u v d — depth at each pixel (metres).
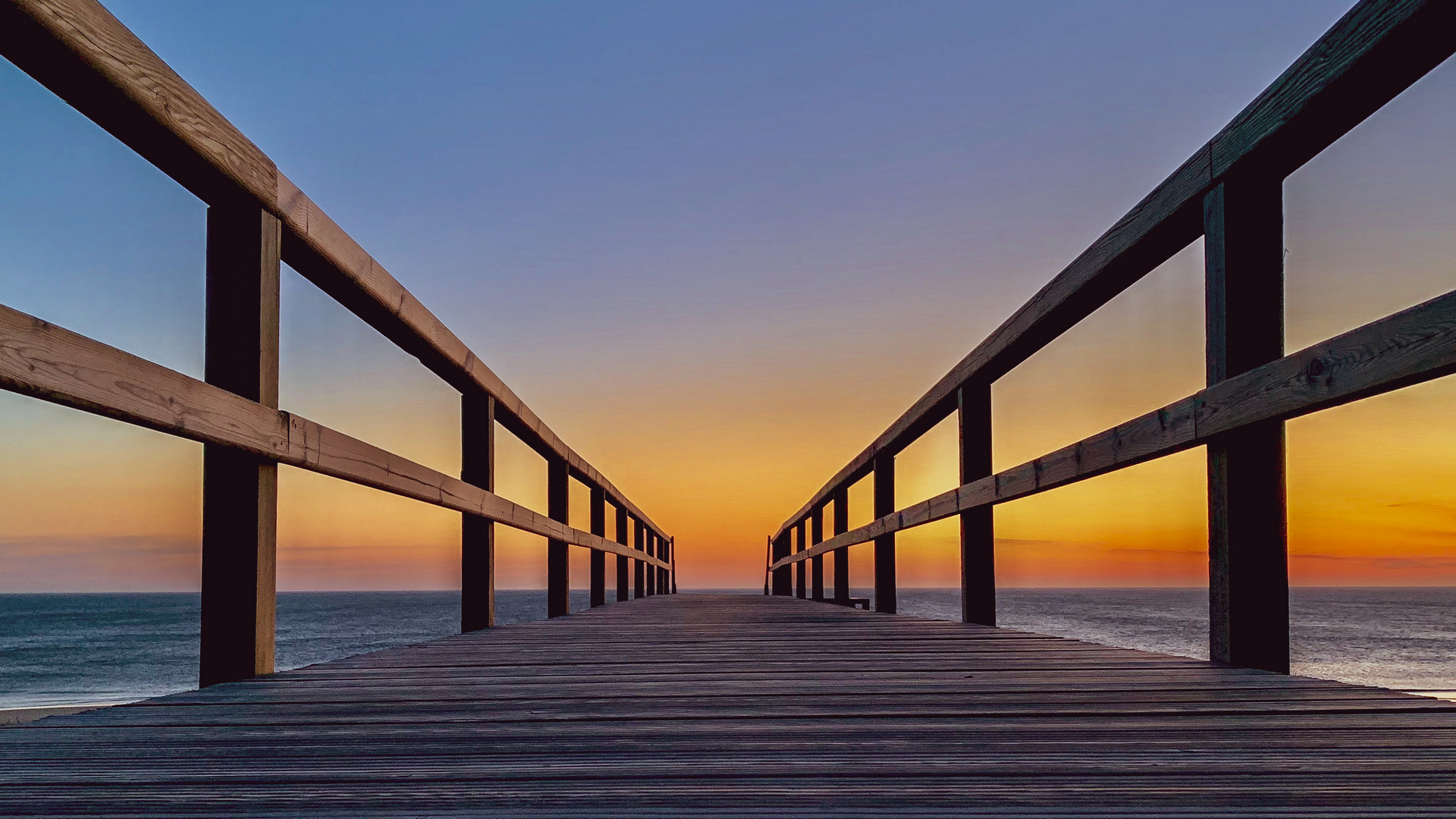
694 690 1.96
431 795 1.12
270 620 2.20
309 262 2.42
